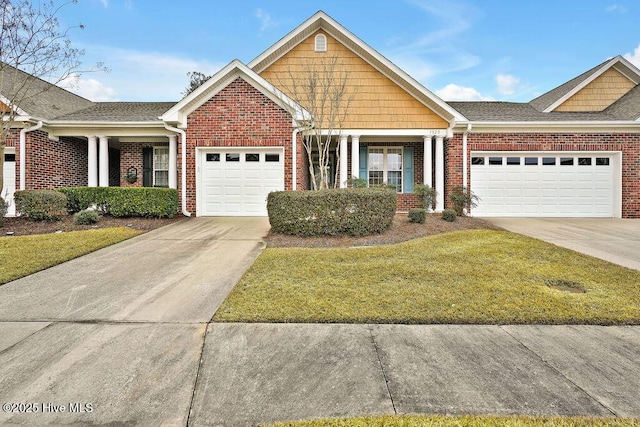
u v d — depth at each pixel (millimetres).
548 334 3322
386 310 3826
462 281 4758
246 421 2166
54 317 3682
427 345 3111
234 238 7832
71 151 12516
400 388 2484
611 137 11758
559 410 2248
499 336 3283
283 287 4551
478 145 12000
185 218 10523
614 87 14625
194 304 4059
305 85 11797
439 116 12156
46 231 8211
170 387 2498
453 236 7910
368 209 7922
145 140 12867
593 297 4156
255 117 10773
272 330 3400
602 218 11711
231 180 11094
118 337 3246
